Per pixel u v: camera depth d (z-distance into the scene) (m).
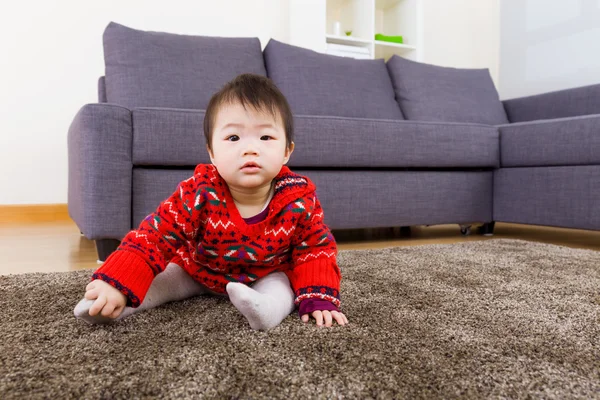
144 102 1.75
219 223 0.69
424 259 1.22
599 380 0.48
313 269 0.72
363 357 0.52
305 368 0.49
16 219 2.49
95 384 0.45
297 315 0.70
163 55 1.86
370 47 3.04
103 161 1.24
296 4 2.94
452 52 3.60
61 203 2.59
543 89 3.09
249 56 2.06
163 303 0.75
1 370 0.48
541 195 1.79
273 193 0.73
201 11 2.83
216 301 0.77
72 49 2.59
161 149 1.34
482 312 0.72
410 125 1.79
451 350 0.55
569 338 0.60
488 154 1.94
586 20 2.76
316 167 1.66
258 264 0.73
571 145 1.67
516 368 0.50
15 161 2.50
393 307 0.74
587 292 0.86
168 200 0.70
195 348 0.54
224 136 0.65
